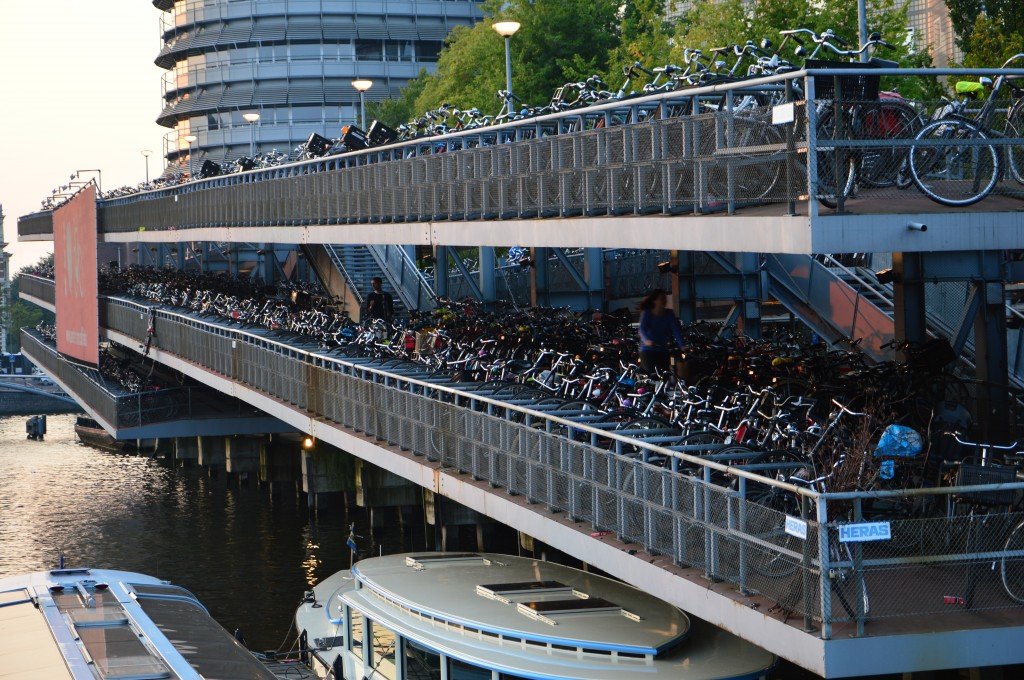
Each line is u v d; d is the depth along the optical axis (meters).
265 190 43.94
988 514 13.41
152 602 18.09
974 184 15.23
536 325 27.69
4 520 52.78
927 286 24.00
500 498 21.41
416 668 22.70
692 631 20.72
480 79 65.50
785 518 13.37
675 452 15.90
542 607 21.97
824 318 26.17
